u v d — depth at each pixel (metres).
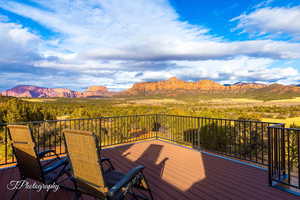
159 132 6.59
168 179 2.87
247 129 8.02
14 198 2.29
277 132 2.91
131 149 4.73
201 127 8.43
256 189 2.54
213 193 2.42
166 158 3.96
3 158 7.07
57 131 8.94
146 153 4.36
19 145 2.04
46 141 8.24
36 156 1.92
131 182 1.81
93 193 1.74
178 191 2.48
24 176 2.20
